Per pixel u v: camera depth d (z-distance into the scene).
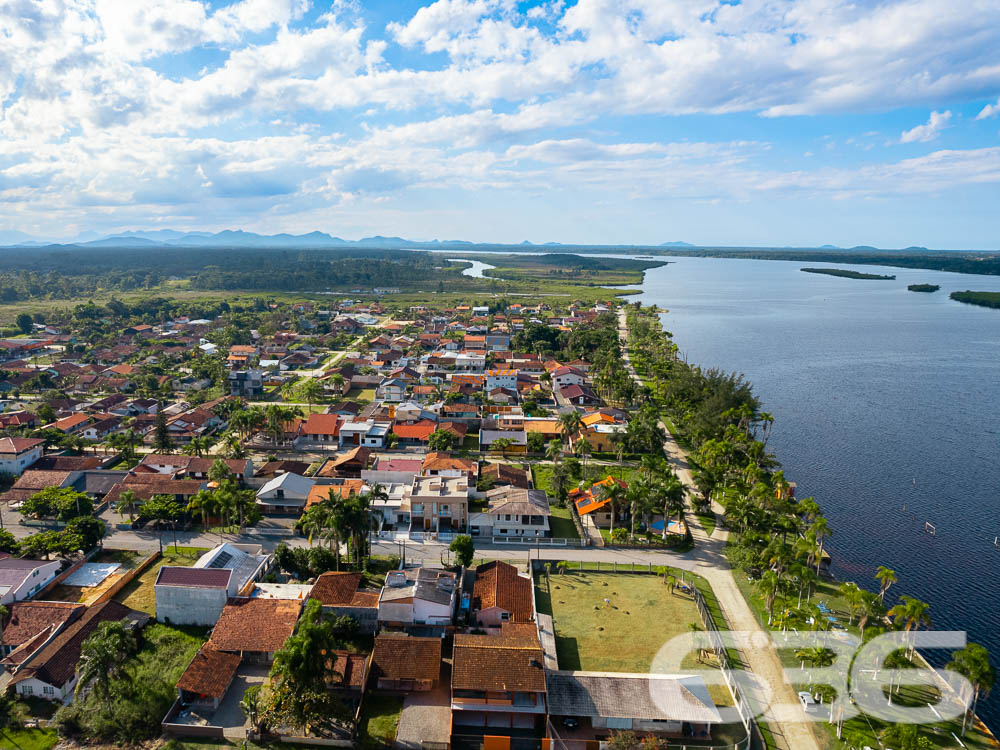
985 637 88.75
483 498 119.94
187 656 76.44
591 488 126.00
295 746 63.97
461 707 67.19
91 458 138.38
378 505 113.25
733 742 66.25
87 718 65.00
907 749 62.19
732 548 103.00
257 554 99.62
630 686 70.12
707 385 185.12
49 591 89.00
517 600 86.88
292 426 158.12
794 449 165.38
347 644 78.88
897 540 117.19
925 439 173.75
